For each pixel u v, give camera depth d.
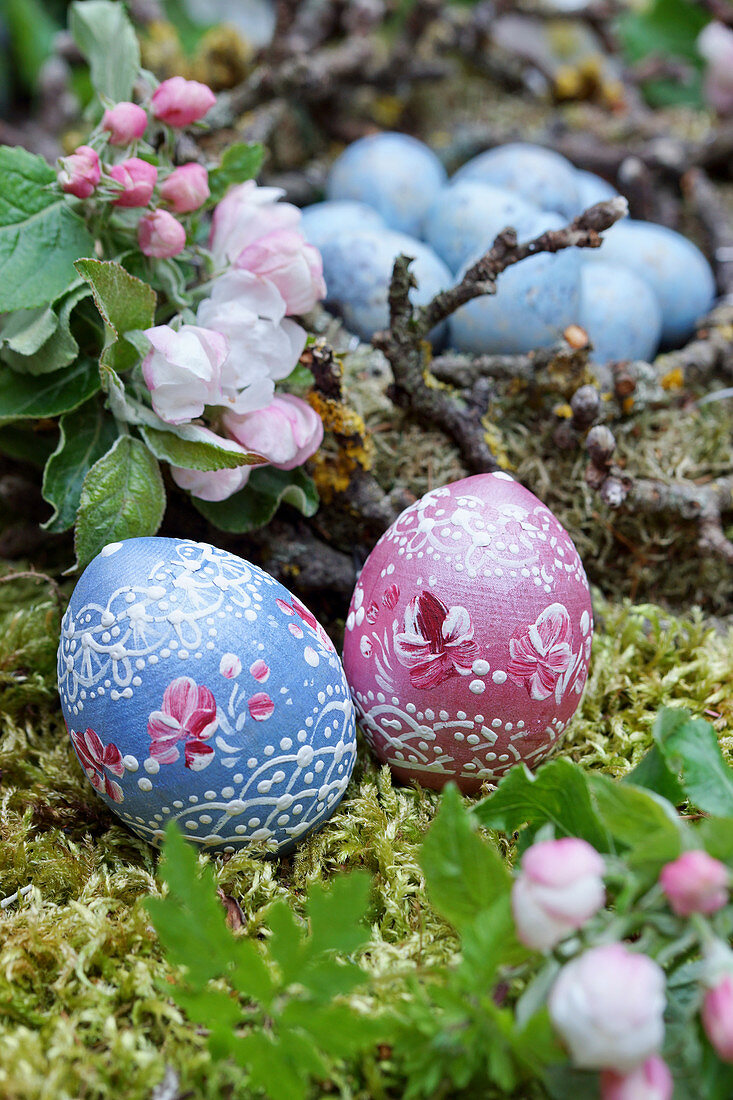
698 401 0.37
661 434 0.36
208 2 0.62
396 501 0.33
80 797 0.30
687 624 0.33
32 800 0.30
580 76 0.50
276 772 0.28
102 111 0.34
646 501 0.33
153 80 0.32
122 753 0.27
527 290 0.34
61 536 0.35
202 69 0.45
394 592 0.29
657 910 0.25
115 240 0.32
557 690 0.29
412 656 0.29
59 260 0.30
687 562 0.35
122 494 0.30
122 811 0.28
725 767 0.27
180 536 0.33
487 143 0.45
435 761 0.29
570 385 0.34
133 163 0.30
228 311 0.30
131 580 0.28
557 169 0.38
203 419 0.31
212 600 0.28
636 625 0.33
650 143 0.46
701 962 0.26
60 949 0.27
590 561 0.35
